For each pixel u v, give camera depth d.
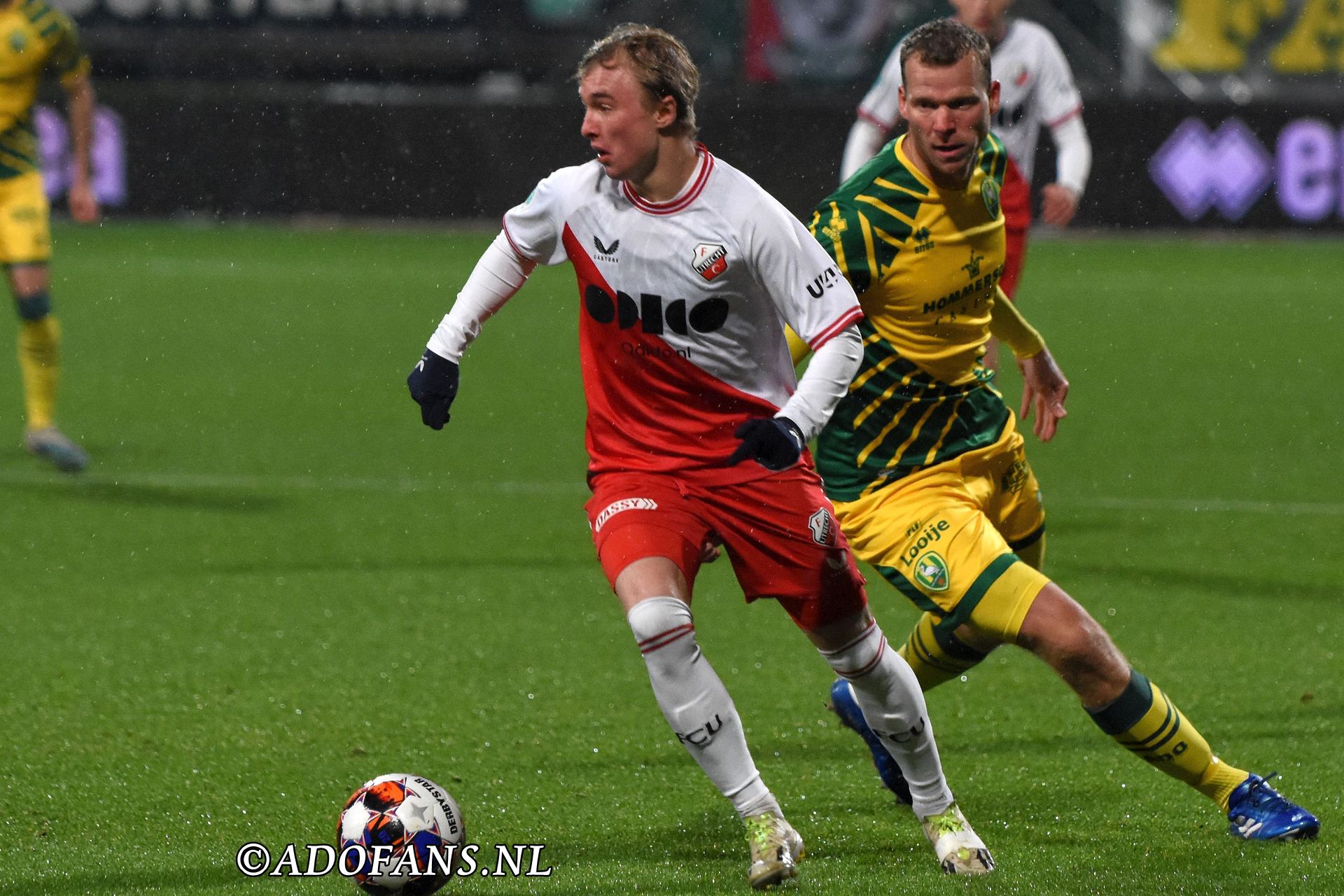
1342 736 15.22
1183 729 11.98
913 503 12.23
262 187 68.69
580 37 70.44
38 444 28.02
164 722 15.77
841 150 63.09
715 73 68.38
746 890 11.28
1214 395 37.72
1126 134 67.00
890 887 11.27
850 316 10.96
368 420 34.50
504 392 37.97
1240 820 12.38
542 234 11.43
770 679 17.25
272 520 25.28
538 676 17.38
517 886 11.46
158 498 26.77
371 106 67.75
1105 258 61.84
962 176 11.92
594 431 11.88
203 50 70.62
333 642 18.69
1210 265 60.41
